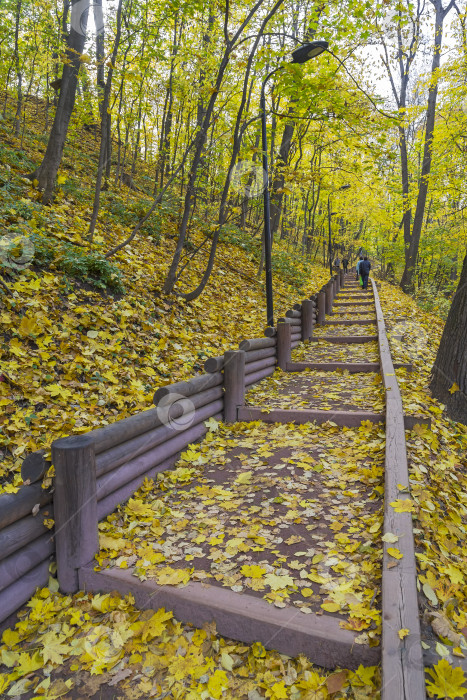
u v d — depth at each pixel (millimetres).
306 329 8891
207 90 7141
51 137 7414
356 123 7344
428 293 15922
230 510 3104
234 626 2086
